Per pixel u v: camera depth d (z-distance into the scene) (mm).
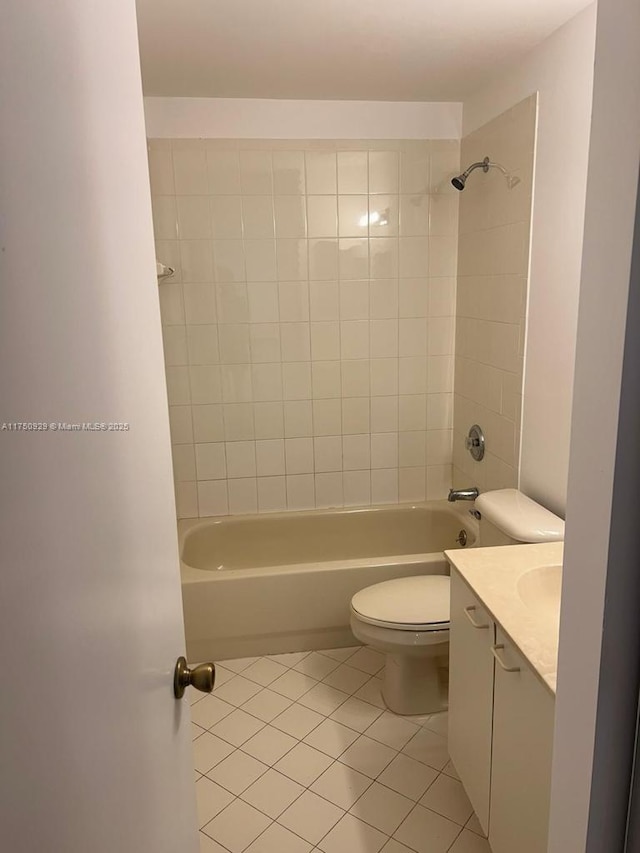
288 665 2773
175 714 989
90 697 616
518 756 1465
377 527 3383
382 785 2072
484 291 2844
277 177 2980
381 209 3074
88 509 623
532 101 2299
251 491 3311
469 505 3203
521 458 2566
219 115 2896
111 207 713
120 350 738
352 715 2430
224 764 2182
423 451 3385
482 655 1687
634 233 664
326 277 3113
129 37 799
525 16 2004
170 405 3148
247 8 1901
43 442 523
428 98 2934
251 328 3121
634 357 689
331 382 3234
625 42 663
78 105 621
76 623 584
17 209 487
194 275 3031
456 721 1946
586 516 787
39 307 522
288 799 2021
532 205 2359
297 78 2592
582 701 819
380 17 1985
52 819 522
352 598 2555
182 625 1073
